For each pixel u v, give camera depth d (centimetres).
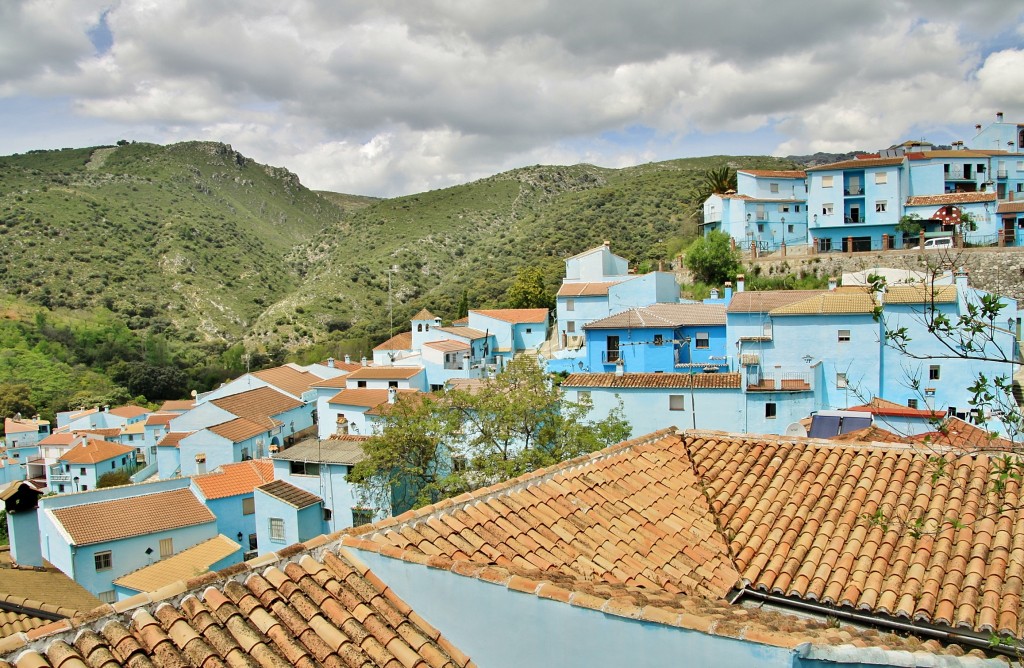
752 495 1329
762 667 689
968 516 1155
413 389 5753
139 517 3675
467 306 10050
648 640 744
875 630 955
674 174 13512
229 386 7300
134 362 11094
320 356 10288
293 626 836
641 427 3934
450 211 17450
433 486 3384
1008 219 6147
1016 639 844
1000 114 7894
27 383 9931
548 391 3644
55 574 2286
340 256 16400
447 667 814
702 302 5847
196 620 822
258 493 3928
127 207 17550
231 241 17900
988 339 941
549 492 1212
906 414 2980
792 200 7319
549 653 798
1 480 7838
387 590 907
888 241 6400
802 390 3859
